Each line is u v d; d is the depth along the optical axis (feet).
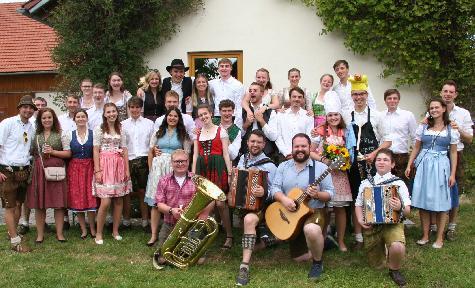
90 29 27.94
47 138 19.81
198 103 22.20
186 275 16.19
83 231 20.70
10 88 47.06
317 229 15.57
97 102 21.90
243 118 21.59
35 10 30.86
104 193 19.65
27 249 18.97
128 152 21.09
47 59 47.47
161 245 17.61
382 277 15.79
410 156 19.63
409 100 26.94
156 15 28.32
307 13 27.63
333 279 15.65
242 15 28.40
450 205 18.29
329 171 16.39
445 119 18.61
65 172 19.98
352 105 21.85
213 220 16.92
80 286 15.33
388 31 26.35
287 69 28.04
